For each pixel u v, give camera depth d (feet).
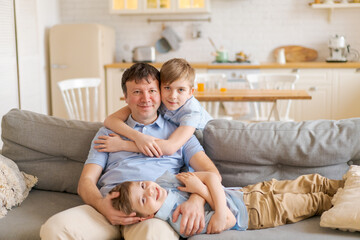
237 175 6.59
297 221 5.74
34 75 15.94
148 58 17.60
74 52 16.57
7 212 6.11
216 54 17.06
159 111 6.54
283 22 17.89
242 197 5.80
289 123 6.72
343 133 6.43
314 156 6.39
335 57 16.60
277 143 6.46
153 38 18.61
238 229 5.56
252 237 5.26
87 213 5.31
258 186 6.07
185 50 18.52
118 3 17.40
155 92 6.08
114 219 5.24
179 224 5.29
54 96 16.98
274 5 17.84
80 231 5.03
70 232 4.96
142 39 18.65
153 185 5.38
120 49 18.74
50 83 17.43
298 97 11.53
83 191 5.76
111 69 16.96
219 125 6.74
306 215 5.79
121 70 16.88
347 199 5.36
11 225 5.71
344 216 5.16
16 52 14.71
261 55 18.20
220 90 12.93
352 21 17.56
